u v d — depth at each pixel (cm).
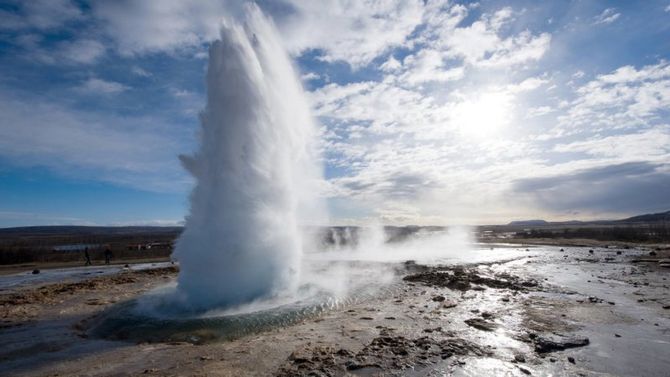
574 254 3341
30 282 2220
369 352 741
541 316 1034
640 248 3906
